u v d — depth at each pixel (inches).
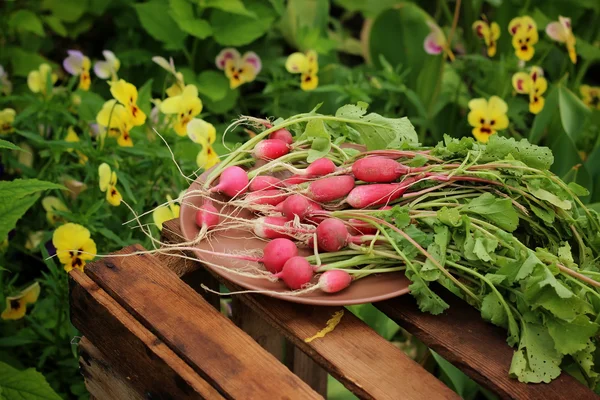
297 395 35.2
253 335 47.5
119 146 51.7
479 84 71.5
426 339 37.6
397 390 35.5
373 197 39.5
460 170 39.6
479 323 38.0
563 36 63.0
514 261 36.6
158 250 38.9
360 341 37.3
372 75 70.7
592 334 35.8
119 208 53.9
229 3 68.7
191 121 49.8
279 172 42.6
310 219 39.6
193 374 36.1
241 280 37.8
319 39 71.4
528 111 71.1
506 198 38.4
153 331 37.5
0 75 61.8
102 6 75.5
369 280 38.2
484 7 86.9
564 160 56.6
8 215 42.3
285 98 71.1
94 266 40.0
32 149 60.7
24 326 53.3
